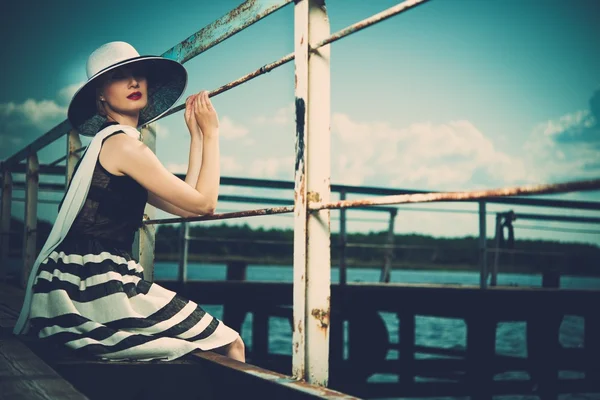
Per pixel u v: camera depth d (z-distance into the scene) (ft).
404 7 3.80
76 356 5.24
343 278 19.95
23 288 14.46
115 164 5.78
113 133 5.92
